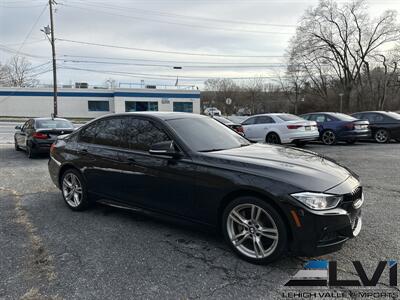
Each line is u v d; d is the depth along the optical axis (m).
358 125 12.98
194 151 3.71
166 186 3.81
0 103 40.34
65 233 4.04
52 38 30.89
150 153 3.73
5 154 11.35
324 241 2.98
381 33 40.78
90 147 4.74
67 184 5.09
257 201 3.15
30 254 3.47
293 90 53.22
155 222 4.40
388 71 42.75
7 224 4.37
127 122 4.41
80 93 42.69
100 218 4.59
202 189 3.51
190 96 46.09
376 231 3.96
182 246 3.64
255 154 3.71
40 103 41.38
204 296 2.70
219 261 3.29
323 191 2.99
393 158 9.52
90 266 3.21
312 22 43.38
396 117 13.81
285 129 11.77
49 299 2.68
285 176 3.10
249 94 70.69
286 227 3.04
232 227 3.38
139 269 3.14
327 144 13.48
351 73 43.38
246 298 2.68
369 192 5.75
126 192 4.26
